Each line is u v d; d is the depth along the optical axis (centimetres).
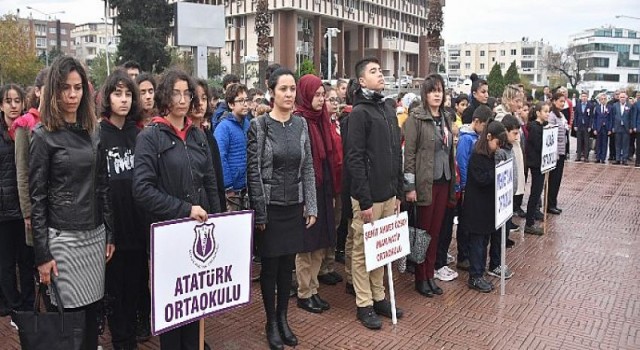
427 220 545
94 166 343
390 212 497
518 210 919
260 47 3081
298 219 437
